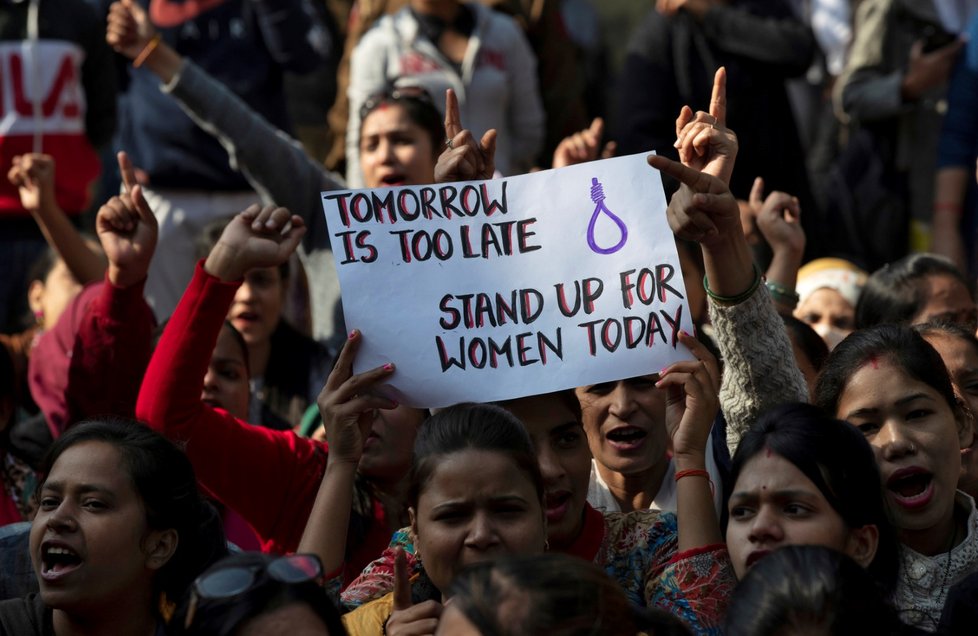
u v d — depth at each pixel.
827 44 9.62
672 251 4.20
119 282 4.96
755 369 4.23
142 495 3.85
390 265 4.21
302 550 4.01
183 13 7.93
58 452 3.90
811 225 7.77
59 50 7.70
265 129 6.57
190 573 3.93
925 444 4.05
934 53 7.95
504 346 4.18
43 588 3.81
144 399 4.38
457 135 4.41
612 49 12.09
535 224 4.24
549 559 2.91
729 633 3.12
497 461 3.67
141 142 7.85
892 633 3.14
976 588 3.69
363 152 6.48
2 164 7.62
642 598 4.09
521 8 8.47
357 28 8.02
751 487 3.67
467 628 2.82
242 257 4.34
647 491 4.70
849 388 4.13
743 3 7.76
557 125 8.52
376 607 3.86
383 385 4.16
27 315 7.51
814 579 3.09
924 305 5.65
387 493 4.66
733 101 7.63
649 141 7.67
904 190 8.21
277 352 6.46
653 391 4.60
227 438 4.50
